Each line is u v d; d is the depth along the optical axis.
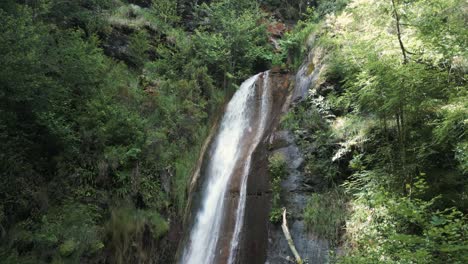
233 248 8.24
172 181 10.46
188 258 9.36
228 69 14.48
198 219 9.97
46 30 9.18
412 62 5.62
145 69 12.95
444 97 5.68
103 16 13.18
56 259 7.34
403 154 5.99
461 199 5.76
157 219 9.40
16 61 6.86
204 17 16.67
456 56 5.53
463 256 3.82
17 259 6.95
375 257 4.67
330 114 8.58
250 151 10.08
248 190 8.84
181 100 12.50
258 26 16.69
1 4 8.41
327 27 11.09
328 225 6.93
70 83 9.22
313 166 8.00
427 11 5.63
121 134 9.71
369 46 6.23
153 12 15.48
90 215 8.29
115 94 10.84
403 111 6.04
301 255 6.86
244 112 12.23
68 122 9.22
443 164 6.25
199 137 12.16
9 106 7.75
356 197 6.98
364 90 6.09
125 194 9.12
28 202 7.80
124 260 8.43
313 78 9.88
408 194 5.57
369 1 6.19
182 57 13.91
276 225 7.60
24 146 8.27
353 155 7.17
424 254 3.86
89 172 8.78
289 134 9.12
